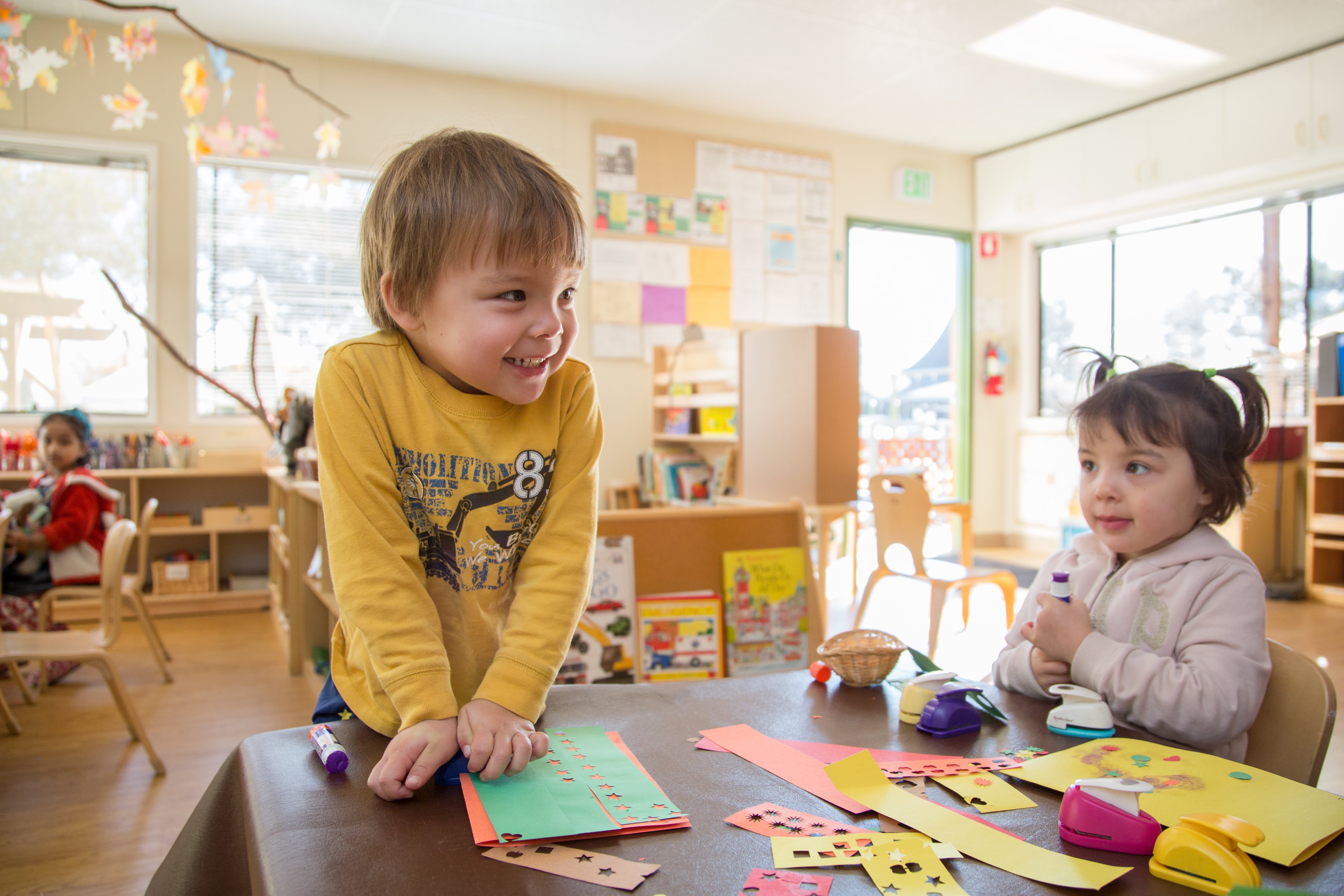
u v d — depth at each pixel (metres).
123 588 2.99
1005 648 1.07
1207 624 0.90
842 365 3.52
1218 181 4.91
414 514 0.73
